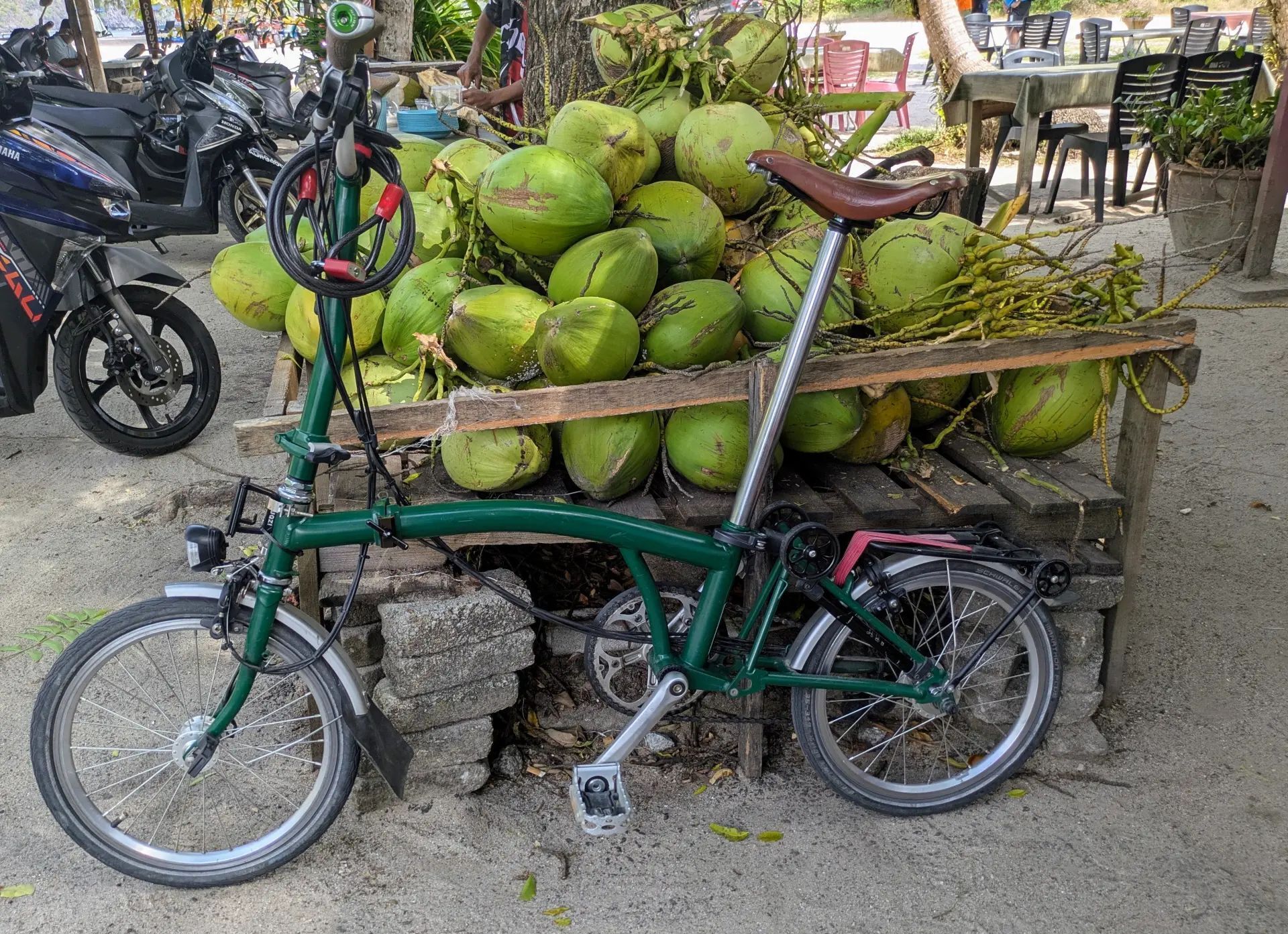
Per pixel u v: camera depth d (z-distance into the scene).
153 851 2.30
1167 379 2.54
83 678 2.19
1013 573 2.43
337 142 1.82
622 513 2.43
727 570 2.26
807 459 2.70
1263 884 2.29
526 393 2.23
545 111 3.19
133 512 4.07
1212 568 3.58
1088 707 2.69
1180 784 2.59
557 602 2.92
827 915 2.23
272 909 2.26
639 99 2.84
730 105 2.60
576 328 2.17
